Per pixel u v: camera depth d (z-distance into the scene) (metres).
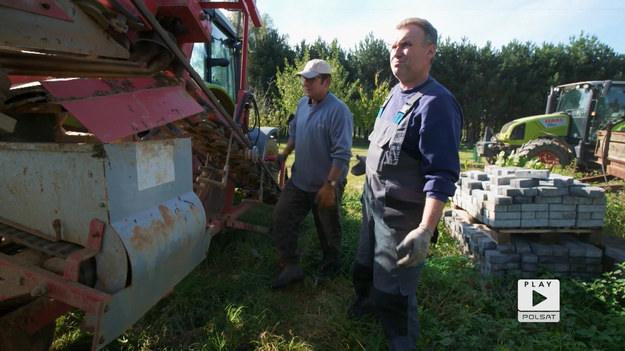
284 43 28.05
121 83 1.77
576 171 8.87
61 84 1.43
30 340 1.71
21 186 1.56
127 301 1.47
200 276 3.19
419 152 1.92
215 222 3.43
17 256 1.52
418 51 1.87
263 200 4.66
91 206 1.44
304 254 3.64
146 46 2.00
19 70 1.44
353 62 28.30
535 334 2.39
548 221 3.13
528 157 8.86
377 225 2.08
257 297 2.87
